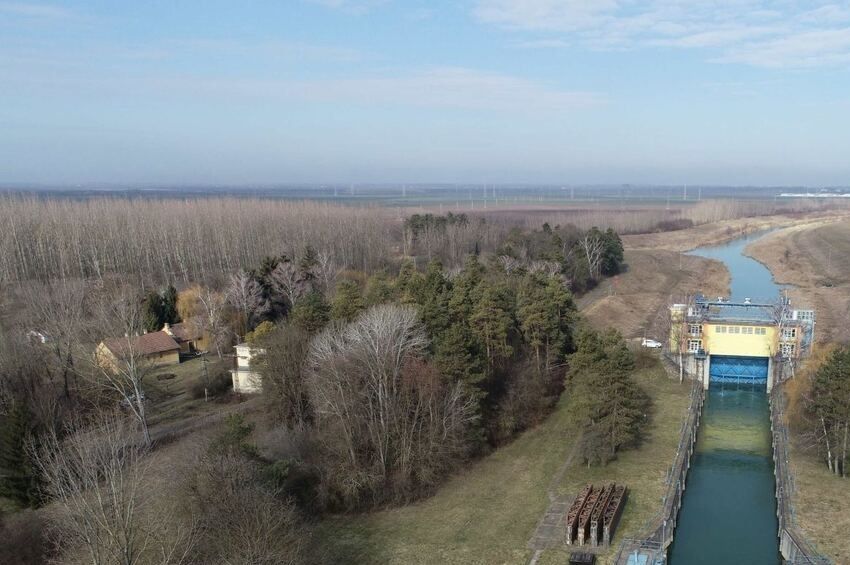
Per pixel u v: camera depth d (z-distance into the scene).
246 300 122.56
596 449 75.69
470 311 91.94
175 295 135.38
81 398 89.06
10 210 174.25
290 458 69.31
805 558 55.44
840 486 68.31
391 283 115.56
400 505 69.12
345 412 72.06
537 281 115.38
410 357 75.56
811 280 186.75
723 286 180.25
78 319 101.38
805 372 87.69
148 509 55.69
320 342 77.81
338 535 63.50
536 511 66.31
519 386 89.19
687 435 84.50
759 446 87.88
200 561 50.72
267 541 51.59
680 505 71.75
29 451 64.75
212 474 56.34
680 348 109.69
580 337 85.69
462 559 58.34
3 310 120.62
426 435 73.56
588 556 56.91
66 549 55.31
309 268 140.12
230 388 102.38
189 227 178.38
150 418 89.75
